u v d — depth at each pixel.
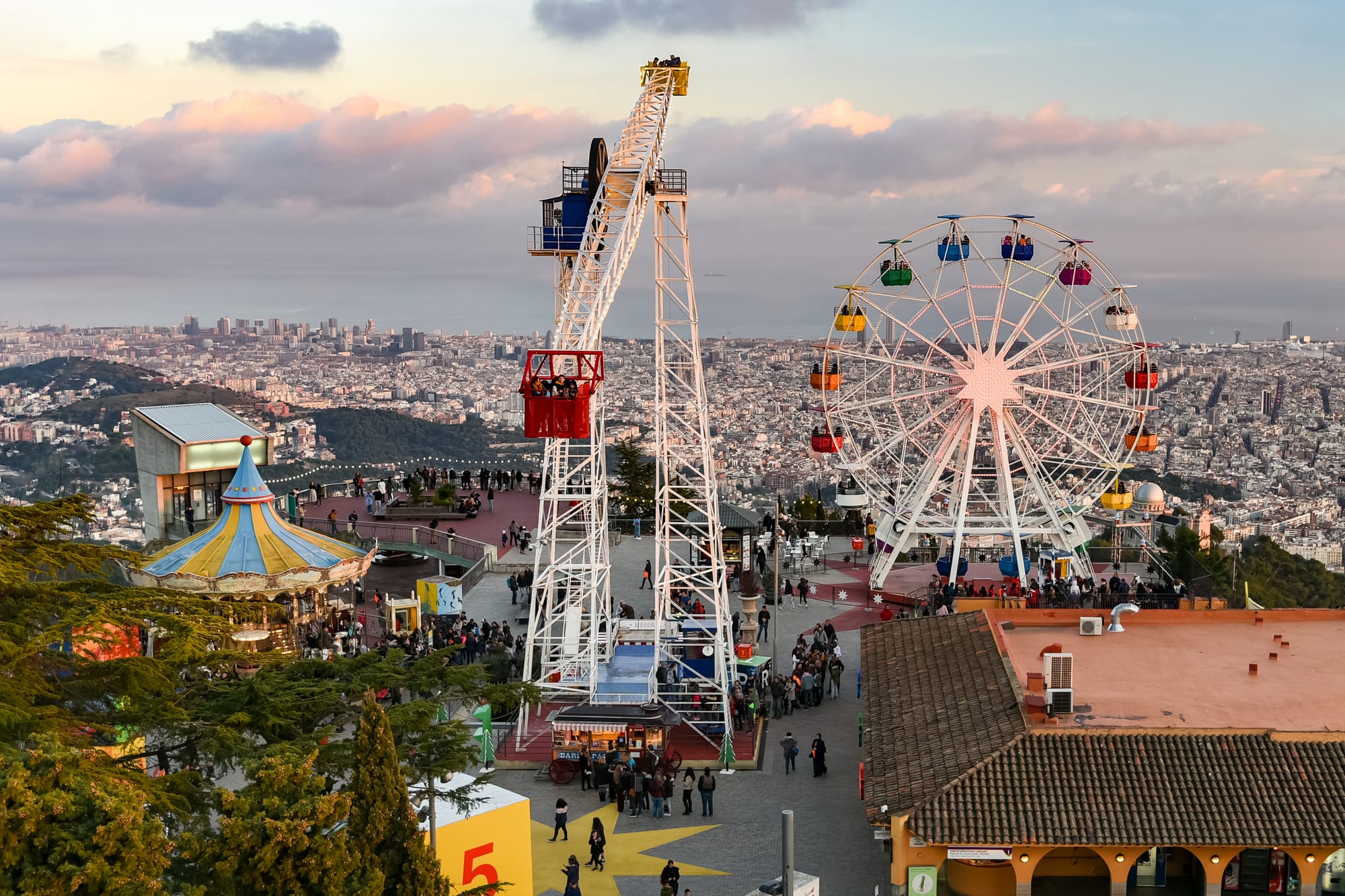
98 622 29.91
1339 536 141.88
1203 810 34.44
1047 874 36.88
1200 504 159.12
